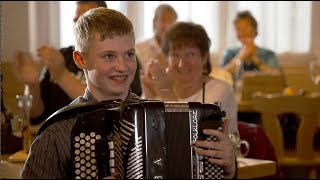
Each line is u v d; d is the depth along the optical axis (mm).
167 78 5539
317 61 12367
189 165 3391
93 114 3354
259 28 12391
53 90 5301
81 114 3473
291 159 8008
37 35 11016
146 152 3332
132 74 3641
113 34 3562
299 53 12414
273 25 12453
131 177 3312
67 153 3463
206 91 5430
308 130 7973
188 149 3395
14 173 4605
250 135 5902
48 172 3471
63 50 5391
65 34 11352
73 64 5230
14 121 5055
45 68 5582
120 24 3584
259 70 10000
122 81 3609
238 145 5488
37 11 11062
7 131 4953
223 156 3426
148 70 5582
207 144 3404
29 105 5383
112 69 3582
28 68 6281
